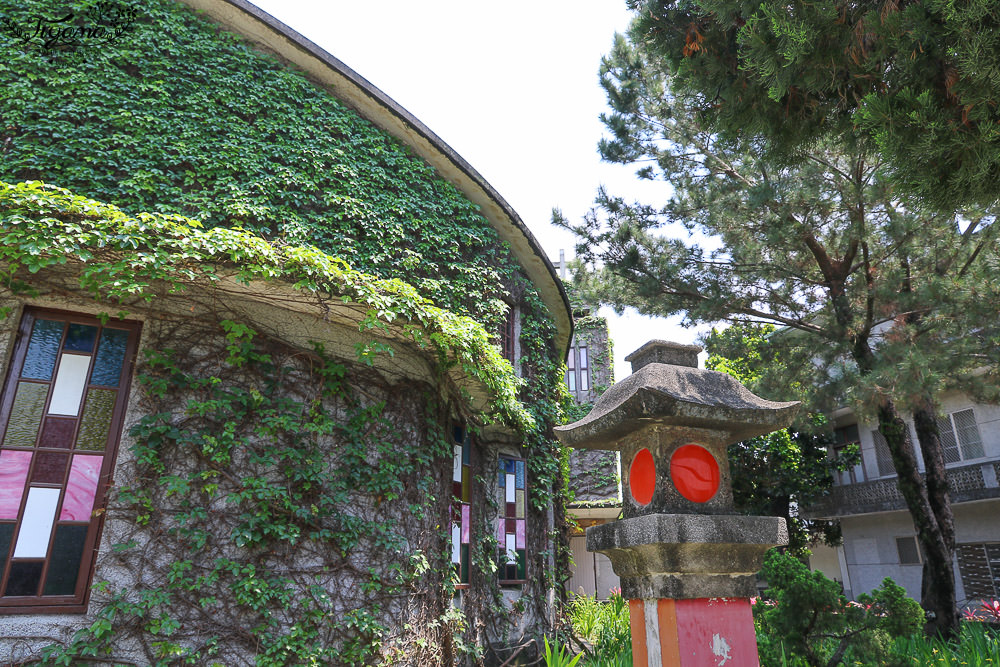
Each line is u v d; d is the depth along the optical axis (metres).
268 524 5.03
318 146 7.38
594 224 10.66
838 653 4.89
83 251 4.32
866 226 8.70
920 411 9.58
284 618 4.97
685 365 4.12
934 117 2.96
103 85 6.47
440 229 8.10
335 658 5.07
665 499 3.51
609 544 3.67
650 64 10.44
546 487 9.44
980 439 14.38
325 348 5.85
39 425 4.74
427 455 6.38
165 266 4.56
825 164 8.60
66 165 5.98
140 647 4.48
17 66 6.21
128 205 6.06
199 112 6.84
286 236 6.59
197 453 5.01
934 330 7.97
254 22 7.54
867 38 3.29
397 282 5.55
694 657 3.24
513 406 7.18
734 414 3.59
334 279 5.17
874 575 16.36
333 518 5.39
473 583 7.35
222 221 6.37
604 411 3.97
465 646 6.50
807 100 3.95
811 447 16.17
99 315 5.10
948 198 3.17
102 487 4.79
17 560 4.43
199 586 4.68
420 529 6.09
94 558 4.61
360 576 5.41
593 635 9.27
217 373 5.26
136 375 5.00
